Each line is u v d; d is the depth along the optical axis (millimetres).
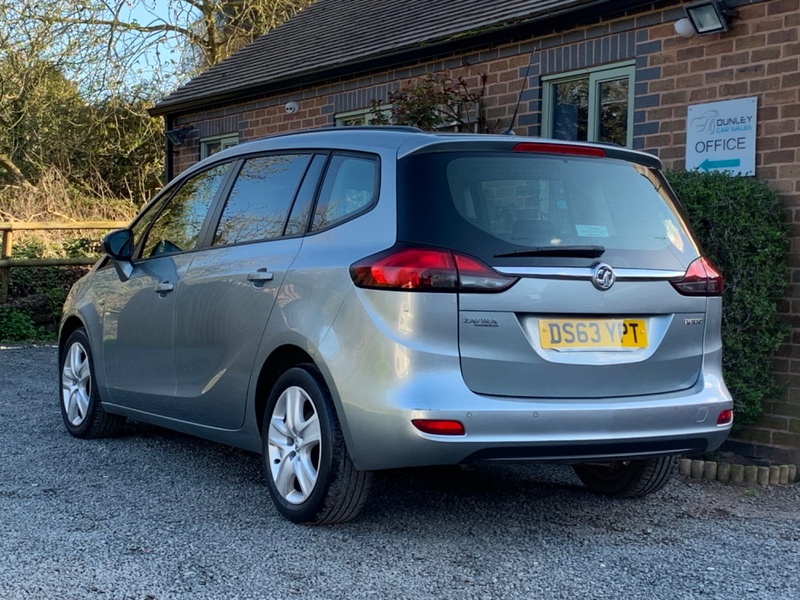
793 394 6078
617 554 3922
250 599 3279
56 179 22234
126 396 5543
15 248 13734
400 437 3607
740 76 6539
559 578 3590
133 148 23578
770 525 4527
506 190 3920
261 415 4492
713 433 4102
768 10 6359
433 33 9406
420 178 3869
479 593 3400
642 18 7289
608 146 4254
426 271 3648
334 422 3912
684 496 5051
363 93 10383
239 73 13023
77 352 6129
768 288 5934
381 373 3668
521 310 3721
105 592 3305
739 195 5777
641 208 4176
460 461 3648
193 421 4988
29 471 5098
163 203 5594
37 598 3230
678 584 3566
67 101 21922
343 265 3906
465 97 8828
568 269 3799
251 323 4395
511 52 8516
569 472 5480
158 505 4461
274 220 4551
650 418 3885
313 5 15297
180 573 3521
